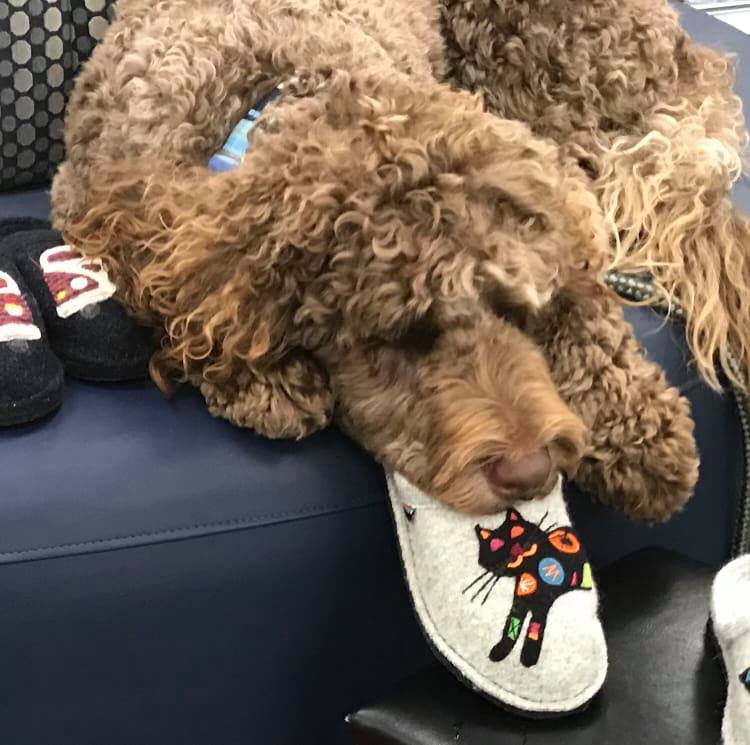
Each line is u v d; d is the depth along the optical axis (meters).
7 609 0.94
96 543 0.95
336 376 0.97
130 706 1.03
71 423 1.01
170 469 0.98
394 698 0.92
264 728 1.10
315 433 1.03
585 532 1.13
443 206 0.87
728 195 1.39
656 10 1.51
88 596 0.96
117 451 0.99
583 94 1.45
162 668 1.02
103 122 1.22
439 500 0.91
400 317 0.88
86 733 1.03
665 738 0.88
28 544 0.93
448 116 0.95
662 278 1.25
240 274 0.93
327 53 1.17
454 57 1.51
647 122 1.47
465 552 0.90
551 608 0.89
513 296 0.89
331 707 1.12
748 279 1.31
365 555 1.04
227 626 1.02
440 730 0.88
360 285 0.88
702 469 1.23
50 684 0.99
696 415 1.20
